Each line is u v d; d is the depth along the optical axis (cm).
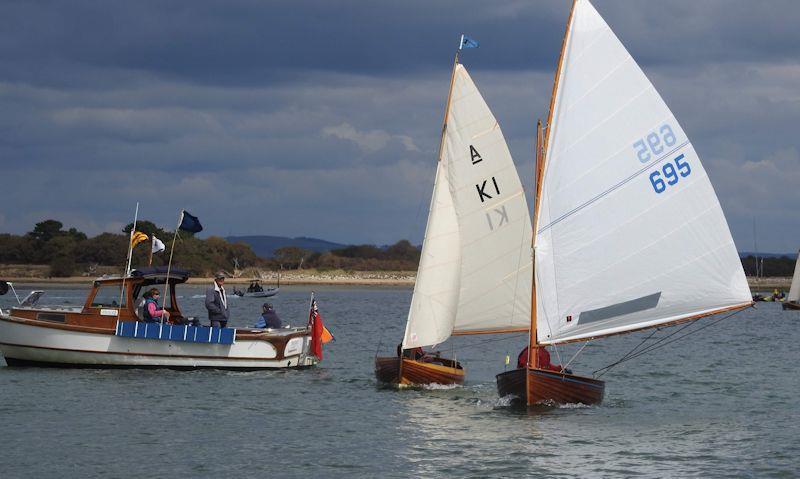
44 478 2306
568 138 3089
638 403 3478
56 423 2919
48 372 3894
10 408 3136
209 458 2519
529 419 3041
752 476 2367
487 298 3709
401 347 3769
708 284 3119
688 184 3112
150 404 3256
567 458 2531
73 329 3931
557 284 3109
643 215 3108
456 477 2352
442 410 3200
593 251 3105
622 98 3094
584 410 3216
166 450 2602
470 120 3678
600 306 3108
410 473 2383
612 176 3100
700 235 3114
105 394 3422
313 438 2761
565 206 3097
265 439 2745
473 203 3681
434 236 3647
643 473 2392
